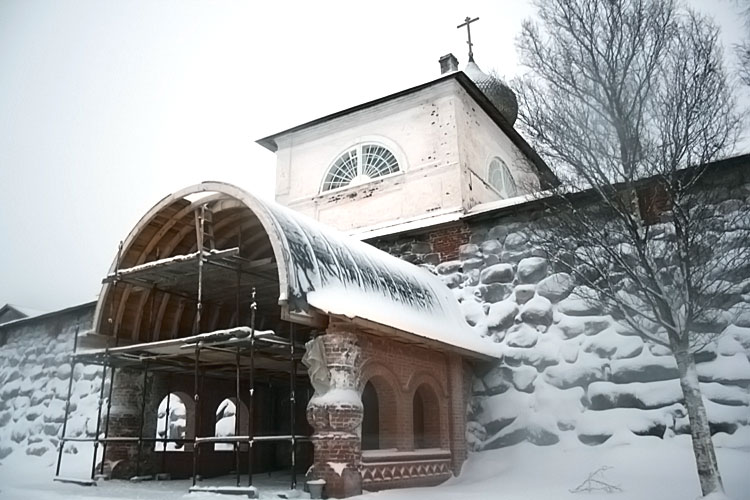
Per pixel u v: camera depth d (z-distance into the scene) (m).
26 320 22.88
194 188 12.42
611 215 10.73
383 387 12.28
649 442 12.55
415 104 19.48
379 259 14.11
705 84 10.27
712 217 11.39
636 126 10.43
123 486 12.80
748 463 11.00
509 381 14.84
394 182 18.97
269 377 17.11
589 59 10.99
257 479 14.77
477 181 19.09
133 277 13.62
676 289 9.98
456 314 15.52
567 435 13.59
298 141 21.56
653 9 10.90
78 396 20.45
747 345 12.22
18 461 20.33
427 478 12.52
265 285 14.33
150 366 14.80
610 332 13.94
